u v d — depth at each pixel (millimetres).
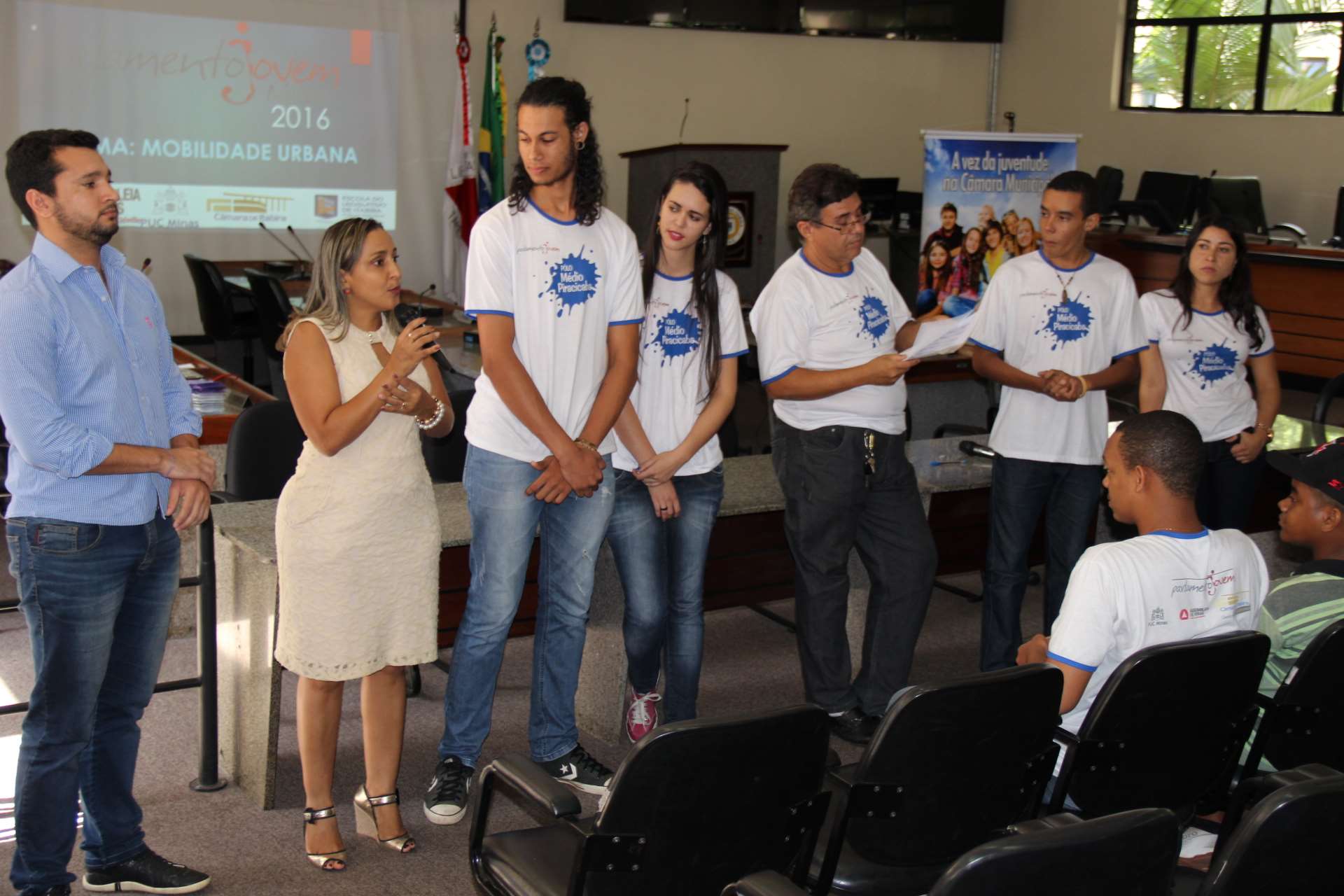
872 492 3312
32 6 8391
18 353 2160
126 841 2580
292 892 2617
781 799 1878
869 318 3279
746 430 7492
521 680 3879
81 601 2295
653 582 3035
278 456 3646
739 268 8688
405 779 3166
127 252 8977
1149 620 2191
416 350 2441
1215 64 10812
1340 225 8930
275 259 9492
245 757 3029
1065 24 11727
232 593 3018
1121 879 1478
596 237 2771
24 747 2350
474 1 9984
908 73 11953
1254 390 4172
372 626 2568
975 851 1388
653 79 10859
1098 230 10055
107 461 2234
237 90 9148
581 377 2787
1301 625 2307
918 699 1916
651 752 1702
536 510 2812
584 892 1798
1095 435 3551
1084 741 2078
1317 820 1554
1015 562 3607
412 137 9844
